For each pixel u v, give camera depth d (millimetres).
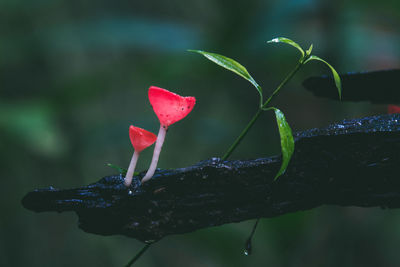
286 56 1449
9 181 1710
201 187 687
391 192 688
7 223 1718
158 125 1678
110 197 686
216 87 1721
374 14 1616
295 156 685
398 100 730
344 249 1492
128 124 1649
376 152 682
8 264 1697
